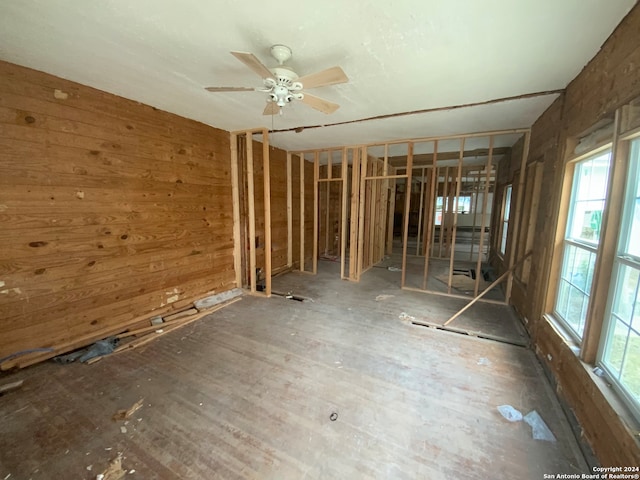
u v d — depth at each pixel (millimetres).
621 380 1444
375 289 4488
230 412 1836
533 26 1549
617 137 1545
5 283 2150
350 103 2760
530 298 2975
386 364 2385
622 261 1516
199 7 1446
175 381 2154
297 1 1379
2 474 1410
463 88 2391
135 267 2992
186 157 3441
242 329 3047
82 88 2453
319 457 1515
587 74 1945
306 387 2086
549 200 2627
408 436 1654
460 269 5883
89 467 1448
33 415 1801
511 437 1648
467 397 1987
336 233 7309
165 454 1525
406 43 1732
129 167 2854
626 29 1467
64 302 2475
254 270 4184
